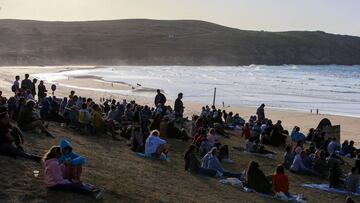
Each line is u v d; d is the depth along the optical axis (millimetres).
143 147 21422
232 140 29047
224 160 22734
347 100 88875
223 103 70875
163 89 95188
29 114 19547
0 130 14305
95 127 22859
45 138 19062
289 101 82438
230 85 113625
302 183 21094
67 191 12359
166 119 26203
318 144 30359
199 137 23047
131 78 126875
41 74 129125
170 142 25188
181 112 31938
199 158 21906
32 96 27203
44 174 12773
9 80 89750
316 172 22469
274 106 74188
